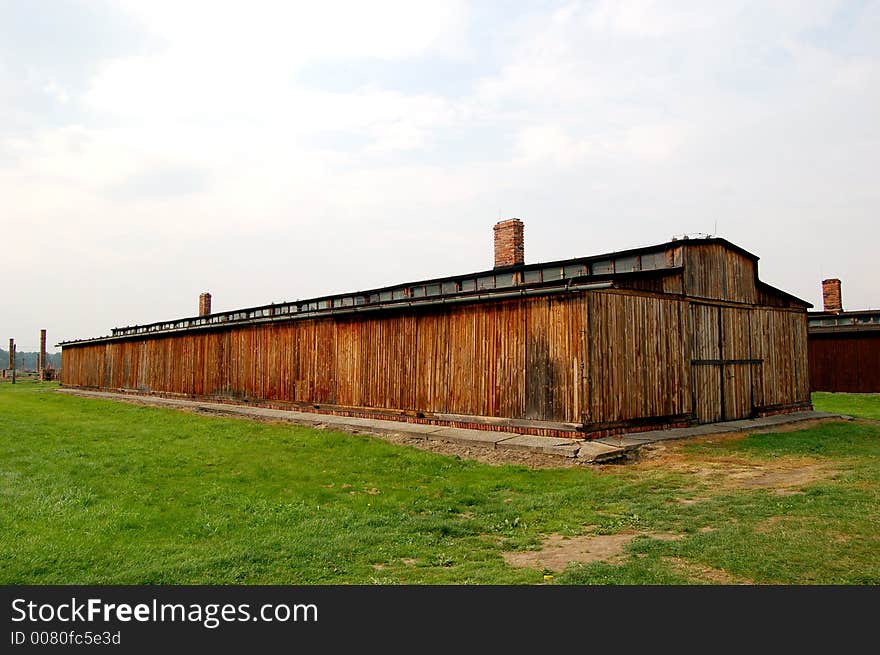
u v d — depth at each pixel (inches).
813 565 209.6
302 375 827.4
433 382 636.1
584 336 496.7
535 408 531.5
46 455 489.1
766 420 657.0
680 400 579.8
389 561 242.1
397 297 847.7
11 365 2133.4
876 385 1125.7
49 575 227.1
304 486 387.9
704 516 287.9
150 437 607.2
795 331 780.0
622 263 630.5
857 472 372.8
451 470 443.5
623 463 447.5
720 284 653.9
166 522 299.6
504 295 557.3
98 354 1465.3
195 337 1080.8
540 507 327.9
